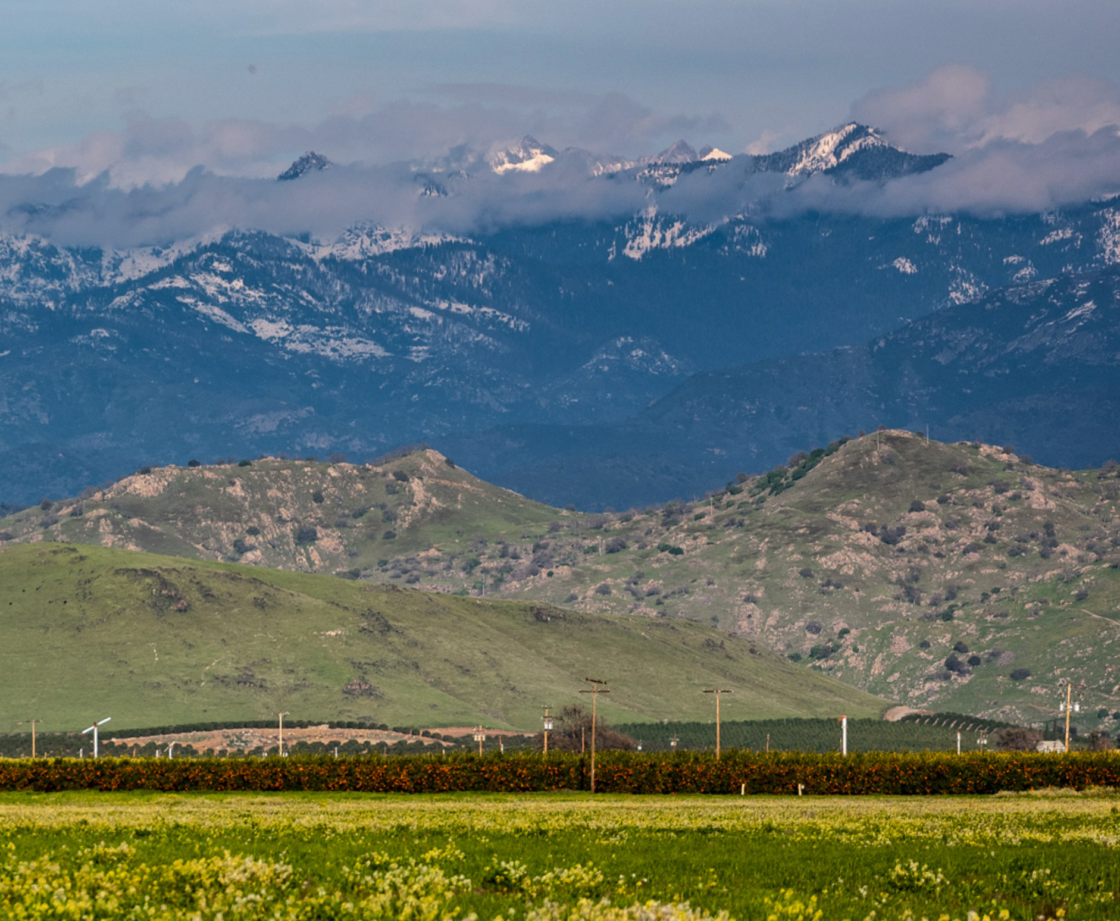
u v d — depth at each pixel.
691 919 51.72
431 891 62.28
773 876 75.75
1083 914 60.84
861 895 66.12
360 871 73.50
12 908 56.44
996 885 71.25
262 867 67.62
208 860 75.38
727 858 86.06
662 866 81.00
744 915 58.41
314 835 107.75
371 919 54.44
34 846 95.38
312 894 63.28
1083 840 101.62
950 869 77.69
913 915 59.09
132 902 59.62
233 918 54.88
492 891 68.12
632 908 53.12
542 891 67.00
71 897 59.03
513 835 109.19
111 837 105.56
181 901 60.09
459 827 118.44
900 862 82.12
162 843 98.25
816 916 56.06
